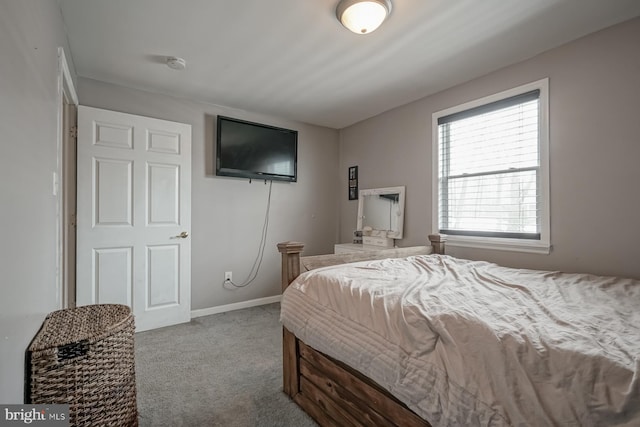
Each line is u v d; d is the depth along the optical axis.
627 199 1.89
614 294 1.45
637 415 0.66
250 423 1.55
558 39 2.10
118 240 2.66
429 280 1.61
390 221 3.46
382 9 1.70
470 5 1.75
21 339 0.97
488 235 2.62
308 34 2.05
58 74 1.69
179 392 1.82
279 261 3.79
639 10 1.80
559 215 2.18
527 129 2.39
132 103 2.86
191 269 3.17
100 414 1.19
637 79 1.86
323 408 1.50
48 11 1.46
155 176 2.86
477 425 0.81
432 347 1.01
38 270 1.20
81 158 2.50
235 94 3.05
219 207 3.35
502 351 0.88
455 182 2.88
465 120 2.80
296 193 3.93
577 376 0.76
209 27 1.97
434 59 2.38
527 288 1.51
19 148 0.98
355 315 1.29
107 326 1.25
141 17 1.86
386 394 1.16
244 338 2.62
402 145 3.37
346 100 3.22
